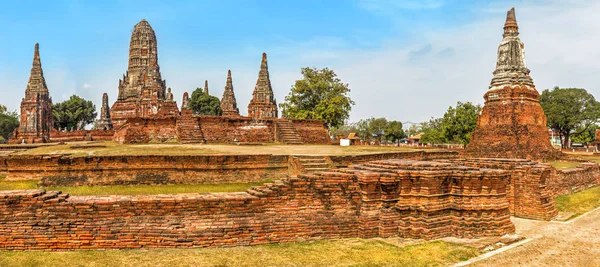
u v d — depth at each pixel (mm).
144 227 12625
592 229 16531
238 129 36375
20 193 12414
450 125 63562
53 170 20562
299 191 13914
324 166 22094
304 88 65625
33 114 70125
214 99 100875
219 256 12023
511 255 12930
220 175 21656
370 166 16094
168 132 33594
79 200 12703
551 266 12328
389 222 14312
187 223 12836
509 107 40750
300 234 13727
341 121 66125
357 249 12969
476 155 41844
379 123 105062
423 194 14297
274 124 37969
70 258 11594
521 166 19000
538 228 16562
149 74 78312
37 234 12180
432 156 31250
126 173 20953
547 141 41156
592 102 81188
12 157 20562
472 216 14422
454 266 11891
